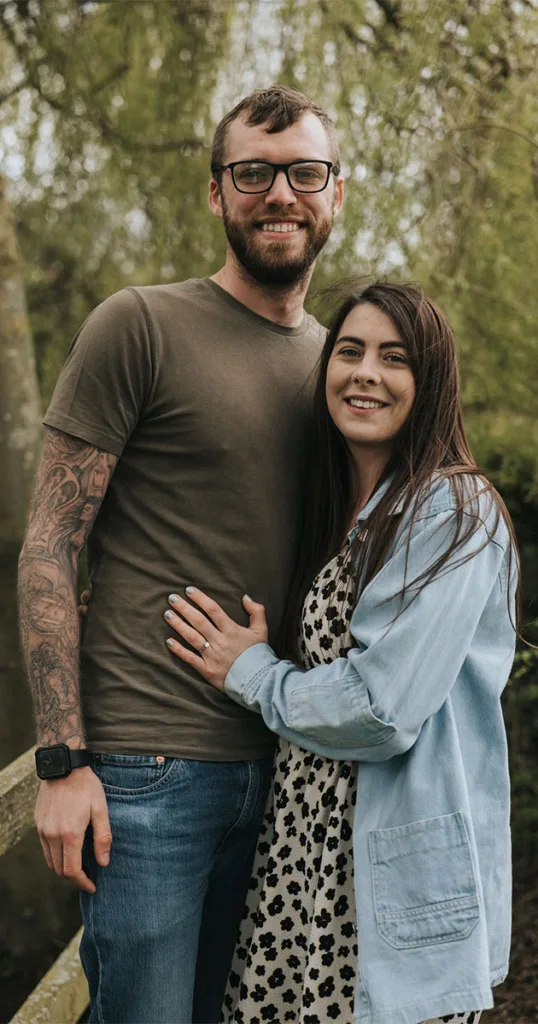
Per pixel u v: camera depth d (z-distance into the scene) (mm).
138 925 1981
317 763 1974
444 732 1866
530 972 3500
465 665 1929
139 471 2049
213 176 2188
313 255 2129
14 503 4547
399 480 1936
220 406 2023
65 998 2715
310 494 2146
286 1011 2043
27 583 1963
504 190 3961
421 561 1829
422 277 4102
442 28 3824
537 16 3682
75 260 6125
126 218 5672
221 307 2107
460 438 2004
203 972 2279
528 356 4039
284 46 4258
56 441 1987
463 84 3922
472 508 1846
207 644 2006
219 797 2047
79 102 5004
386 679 1792
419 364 1958
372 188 4055
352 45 4113
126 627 2025
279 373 2117
